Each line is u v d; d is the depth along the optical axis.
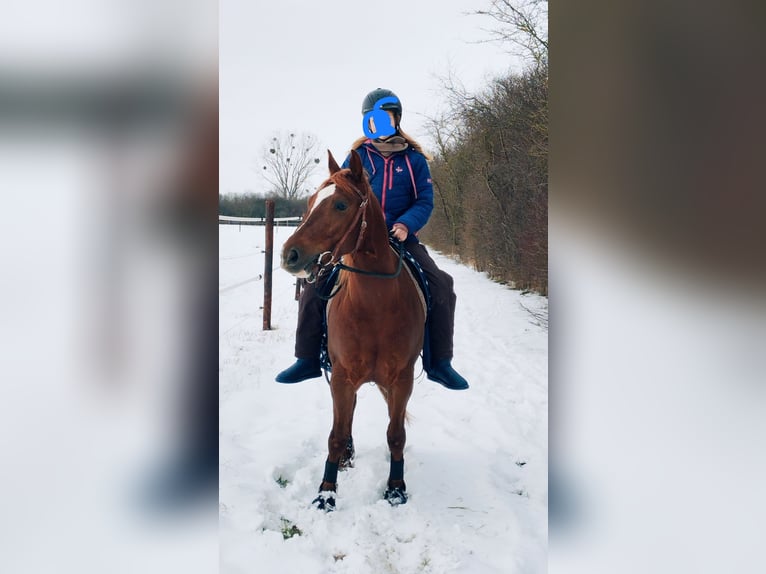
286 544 2.27
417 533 2.36
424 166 2.87
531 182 7.60
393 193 2.84
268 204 5.86
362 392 4.48
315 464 2.96
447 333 2.78
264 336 5.62
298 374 2.80
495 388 4.36
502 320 6.59
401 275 2.51
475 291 8.30
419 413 3.85
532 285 7.80
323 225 2.13
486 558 2.22
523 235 8.02
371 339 2.37
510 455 3.16
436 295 2.74
